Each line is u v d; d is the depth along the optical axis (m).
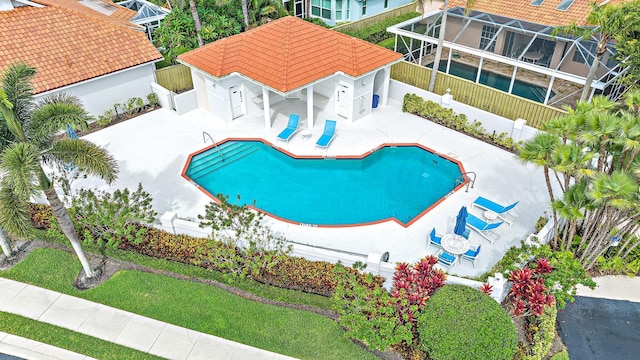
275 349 14.11
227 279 15.68
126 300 15.70
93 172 13.56
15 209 13.09
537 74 31.56
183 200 20.02
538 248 15.71
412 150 23.80
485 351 12.42
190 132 24.86
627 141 13.30
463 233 17.23
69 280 16.52
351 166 22.66
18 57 23.17
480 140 24.05
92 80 23.92
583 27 23.56
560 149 14.05
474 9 29.36
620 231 16.12
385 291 14.51
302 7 41.50
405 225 18.55
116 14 31.78
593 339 14.64
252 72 23.78
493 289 14.53
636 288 16.28
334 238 18.02
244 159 23.25
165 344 14.33
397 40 34.34
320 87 26.39
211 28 29.47
